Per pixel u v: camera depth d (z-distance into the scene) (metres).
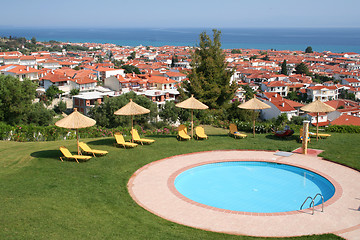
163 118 48.00
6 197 14.29
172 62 195.75
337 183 17.41
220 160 21.44
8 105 40.62
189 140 26.30
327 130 29.92
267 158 21.84
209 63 46.28
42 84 100.06
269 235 12.19
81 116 20.66
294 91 119.38
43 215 12.78
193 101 26.09
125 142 24.27
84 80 96.56
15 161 20.02
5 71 100.81
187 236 11.93
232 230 12.64
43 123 45.94
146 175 18.72
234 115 49.75
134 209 14.18
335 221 13.31
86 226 12.20
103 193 15.70
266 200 16.30
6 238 10.88
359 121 59.81
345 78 138.38
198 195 16.92
